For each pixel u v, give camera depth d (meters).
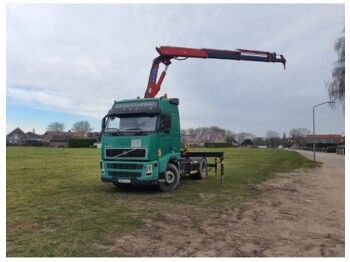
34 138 133.25
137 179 9.80
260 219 7.37
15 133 127.38
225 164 24.67
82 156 35.81
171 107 11.16
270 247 5.44
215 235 6.05
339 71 26.92
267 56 15.66
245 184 13.07
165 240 5.71
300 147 95.25
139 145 9.86
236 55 14.93
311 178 16.39
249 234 6.16
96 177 15.47
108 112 10.68
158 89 13.34
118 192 10.82
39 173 17.22
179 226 6.63
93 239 5.73
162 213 7.72
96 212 7.79
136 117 10.33
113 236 5.90
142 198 9.66
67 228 6.40
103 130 10.64
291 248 5.40
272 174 17.64
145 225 6.66
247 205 8.91
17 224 6.71
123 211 7.90
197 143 106.19
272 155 41.78
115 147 10.20
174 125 11.29
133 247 5.34
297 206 8.96
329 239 5.92
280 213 8.04
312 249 5.37
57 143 100.38
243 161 28.78
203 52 14.11
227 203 9.09
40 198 9.73
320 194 11.16
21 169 19.36
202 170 14.36
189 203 8.97
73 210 8.01
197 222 6.97
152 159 9.87
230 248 5.36
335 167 23.94
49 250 5.18
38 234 6.01
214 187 12.01
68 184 12.94
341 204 9.31
